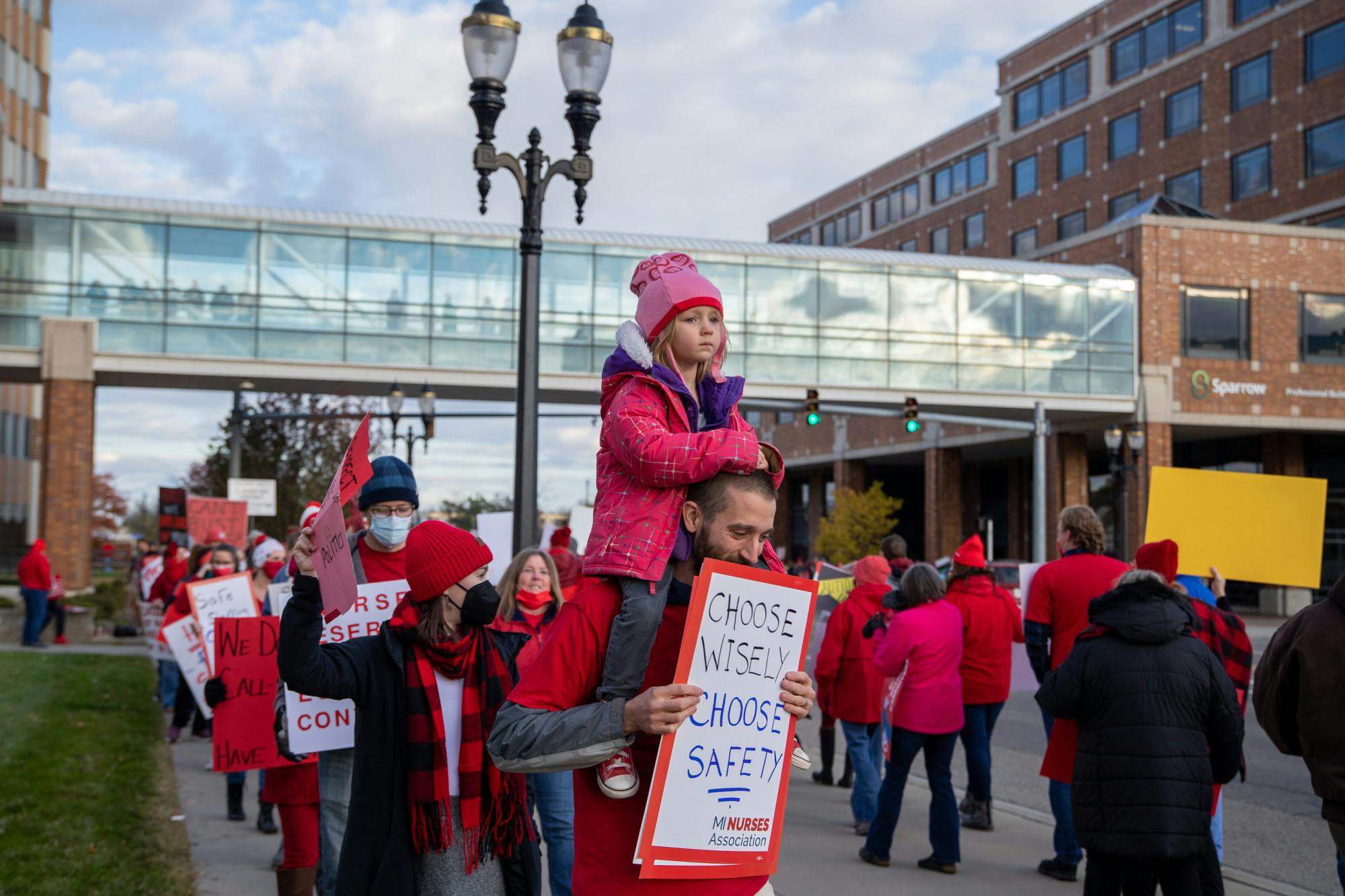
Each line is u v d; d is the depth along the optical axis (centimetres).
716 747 261
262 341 2938
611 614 268
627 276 3169
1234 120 4256
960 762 1169
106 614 2748
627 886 260
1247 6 4219
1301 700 412
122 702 1374
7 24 4794
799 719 277
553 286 3119
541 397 3228
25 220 2848
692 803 258
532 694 265
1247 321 3675
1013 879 688
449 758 367
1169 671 460
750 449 260
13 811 775
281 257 2959
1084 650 475
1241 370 3644
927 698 700
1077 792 472
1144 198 4641
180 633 817
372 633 475
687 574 271
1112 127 4825
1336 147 3875
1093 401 3534
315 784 538
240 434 3091
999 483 4891
